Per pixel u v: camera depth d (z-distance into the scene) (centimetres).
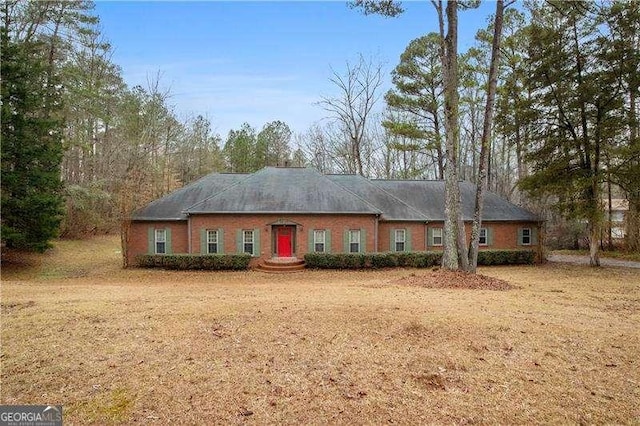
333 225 2227
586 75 2078
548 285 1459
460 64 2648
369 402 469
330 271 2050
